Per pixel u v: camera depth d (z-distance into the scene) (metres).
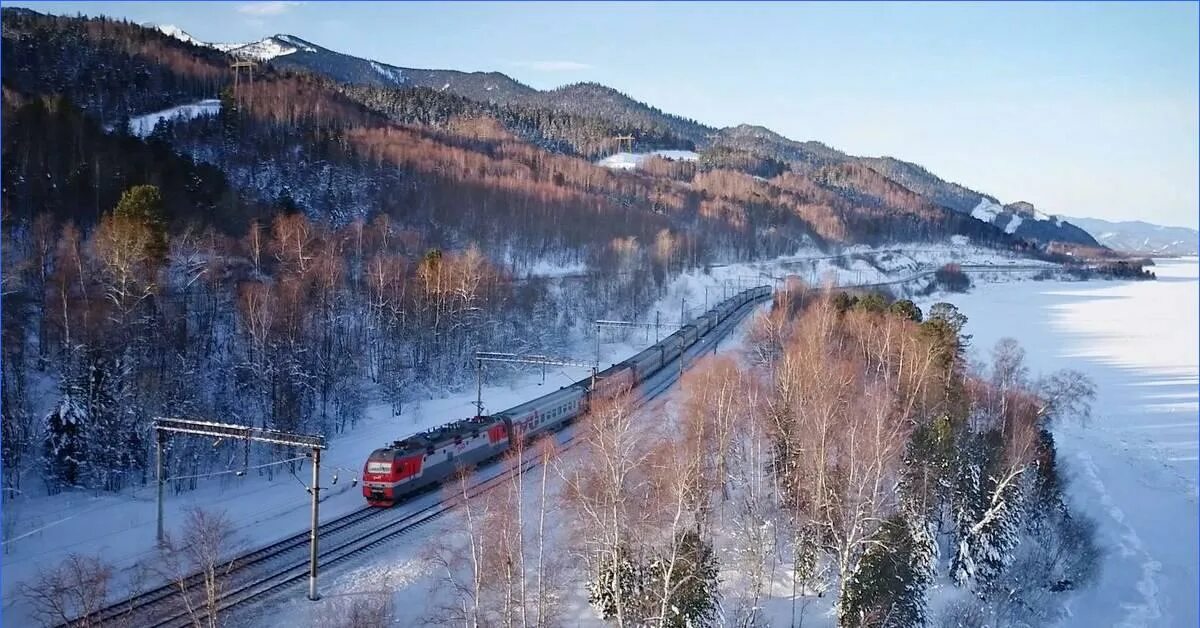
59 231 79.25
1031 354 139.88
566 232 160.50
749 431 60.03
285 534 49.56
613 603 42.31
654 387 91.88
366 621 38.72
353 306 92.12
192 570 42.62
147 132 136.38
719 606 44.69
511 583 39.78
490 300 106.19
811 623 47.19
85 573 37.97
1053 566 61.19
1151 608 58.66
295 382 68.31
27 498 51.56
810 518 49.31
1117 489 80.69
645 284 146.75
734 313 144.50
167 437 48.62
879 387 65.88
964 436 61.06
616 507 41.78
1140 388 118.44
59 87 140.50
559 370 103.31
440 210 142.50
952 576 55.78
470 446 61.16
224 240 87.31
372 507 54.41
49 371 63.94
